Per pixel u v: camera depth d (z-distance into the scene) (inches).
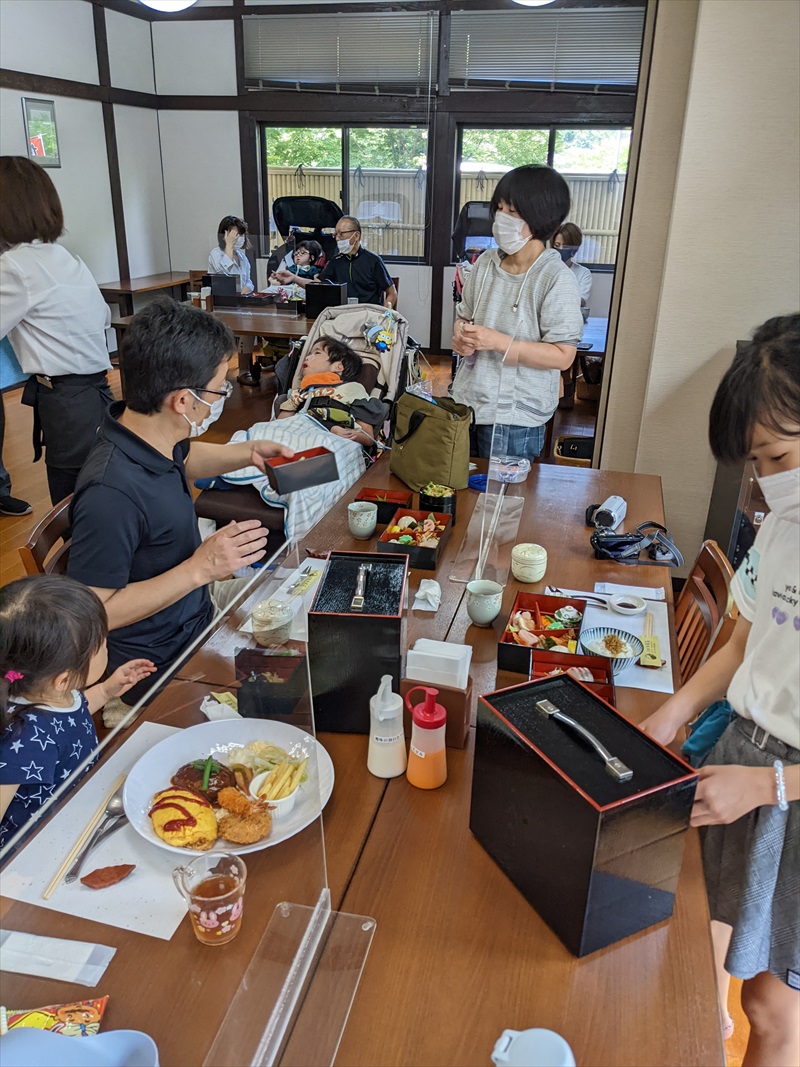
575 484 95.1
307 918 37.6
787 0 101.7
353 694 51.1
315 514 116.7
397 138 296.4
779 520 45.0
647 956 37.1
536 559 71.1
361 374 153.6
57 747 48.8
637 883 36.6
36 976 33.1
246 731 44.3
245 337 243.1
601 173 286.7
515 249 87.9
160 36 301.1
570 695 42.6
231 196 315.6
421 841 43.6
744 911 47.5
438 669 49.9
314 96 294.2
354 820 45.0
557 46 269.4
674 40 113.3
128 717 42.4
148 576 65.8
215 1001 33.7
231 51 296.5
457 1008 34.4
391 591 51.9
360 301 240.2
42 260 107.1
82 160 274.2
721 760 48.4
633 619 65.3
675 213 114.2
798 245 112.2
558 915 37.4
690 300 118.0
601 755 37.0
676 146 117.5
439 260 304.3
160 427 62.9
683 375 122.0
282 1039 33.1
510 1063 30.4
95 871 36.9
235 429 211.0
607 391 132.5
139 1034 30.2
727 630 61.1
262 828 40.6
